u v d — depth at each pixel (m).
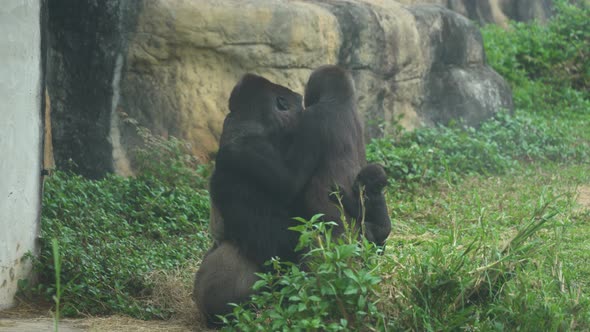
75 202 11.35
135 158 14.59
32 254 8.90
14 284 8.41
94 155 14.20
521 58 28.36
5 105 8.01
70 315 8.21
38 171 9.04
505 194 14.62
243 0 15.96
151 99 14.91
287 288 6.29
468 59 22.28
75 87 14.20
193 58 15.38
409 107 19.89
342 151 7.51
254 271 7.48
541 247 7.82
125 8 14.37
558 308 6.58
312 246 7.04
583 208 13.58
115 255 9.51
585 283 8.77
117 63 14.41
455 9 30.45
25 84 8.52
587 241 10.98
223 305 7.39
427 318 6.42
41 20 8.97
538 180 16.42
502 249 7.14
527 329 6.44
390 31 18.97
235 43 15.66
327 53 17.08
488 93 22.06
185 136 15.27
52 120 14.03
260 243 7.46
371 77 18.52
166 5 14.80
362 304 6.03
